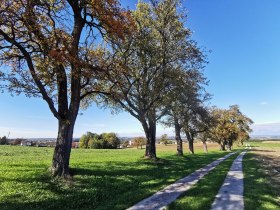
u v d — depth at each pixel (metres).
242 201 15.72
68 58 18.12
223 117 97.19
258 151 85.62
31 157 35.38
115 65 22.61
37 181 18.44
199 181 22.77
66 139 20.39
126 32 22.44
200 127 62.56
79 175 20.89
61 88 20.70
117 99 26.12
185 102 43.66
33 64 20.38
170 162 36.75
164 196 17.12
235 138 102.94
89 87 23.64
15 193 15.78
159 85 32.56
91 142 92.94
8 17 17.36
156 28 32.81
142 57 31.80
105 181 20.25
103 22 21.03
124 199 15.99
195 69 36.44
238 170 31.08
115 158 37.97
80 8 21.09
